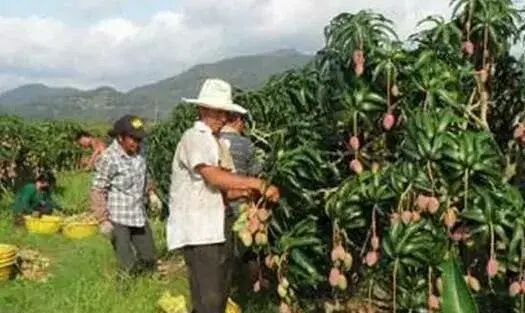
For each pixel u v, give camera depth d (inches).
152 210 444.5
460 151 136.9
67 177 798.5
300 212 165.6
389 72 146.0
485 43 168.4
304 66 192.2
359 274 170.9
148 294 271.0
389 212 146.9
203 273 194.5
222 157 193.0
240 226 168.1
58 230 450.0
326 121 164.7
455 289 72.3
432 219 140.7
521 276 139.0
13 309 269.9
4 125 674.2
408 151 141.0
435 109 145.6
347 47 147.6
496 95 189.2
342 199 148.6
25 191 486.9
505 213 135.6
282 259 163.9
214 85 191.8
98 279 293.4
